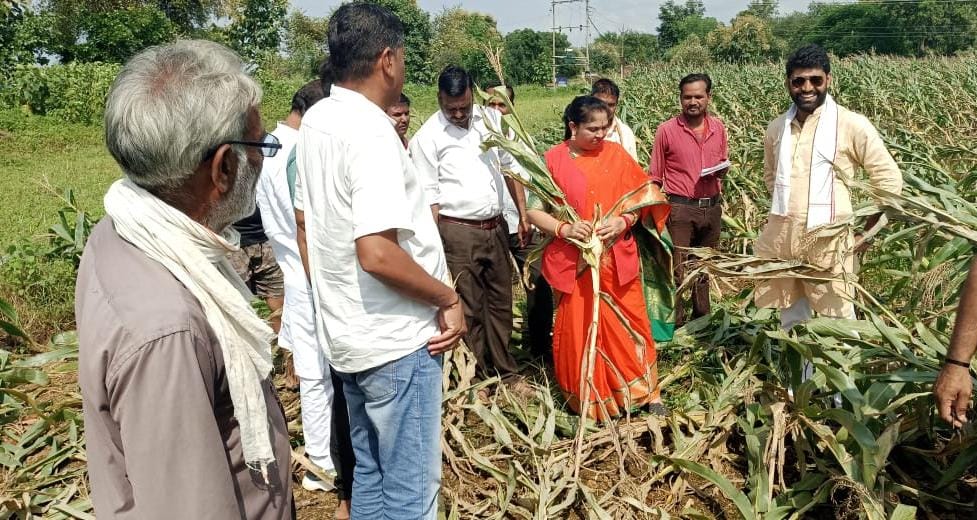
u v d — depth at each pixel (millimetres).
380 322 2137
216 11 39250
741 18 55219
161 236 1312
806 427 3285
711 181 5188
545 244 4172
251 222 4355
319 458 3459
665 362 4637
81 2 33562
